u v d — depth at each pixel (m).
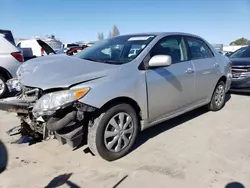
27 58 7.18
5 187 2.61
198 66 4.39
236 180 2.78
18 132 3.65
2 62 5.96
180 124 4.48
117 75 3.11
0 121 4.51
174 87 3.83
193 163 3.13
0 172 2.88
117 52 3.69
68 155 3.29
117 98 3.08
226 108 5.54
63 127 2.79
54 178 2.79
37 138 3.52
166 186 2.66
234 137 3.94
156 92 3.53
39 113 2.79
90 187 2.64
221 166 3.07
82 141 3.19
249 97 6.72
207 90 4.75
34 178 2.78
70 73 3.03
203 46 4.78
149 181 2.75
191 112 5.19
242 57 7.55
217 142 3.74
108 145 3.09
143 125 3.49
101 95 2.87
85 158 3.22
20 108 3.04
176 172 2.92
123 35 4.28
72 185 2.66
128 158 3.24
